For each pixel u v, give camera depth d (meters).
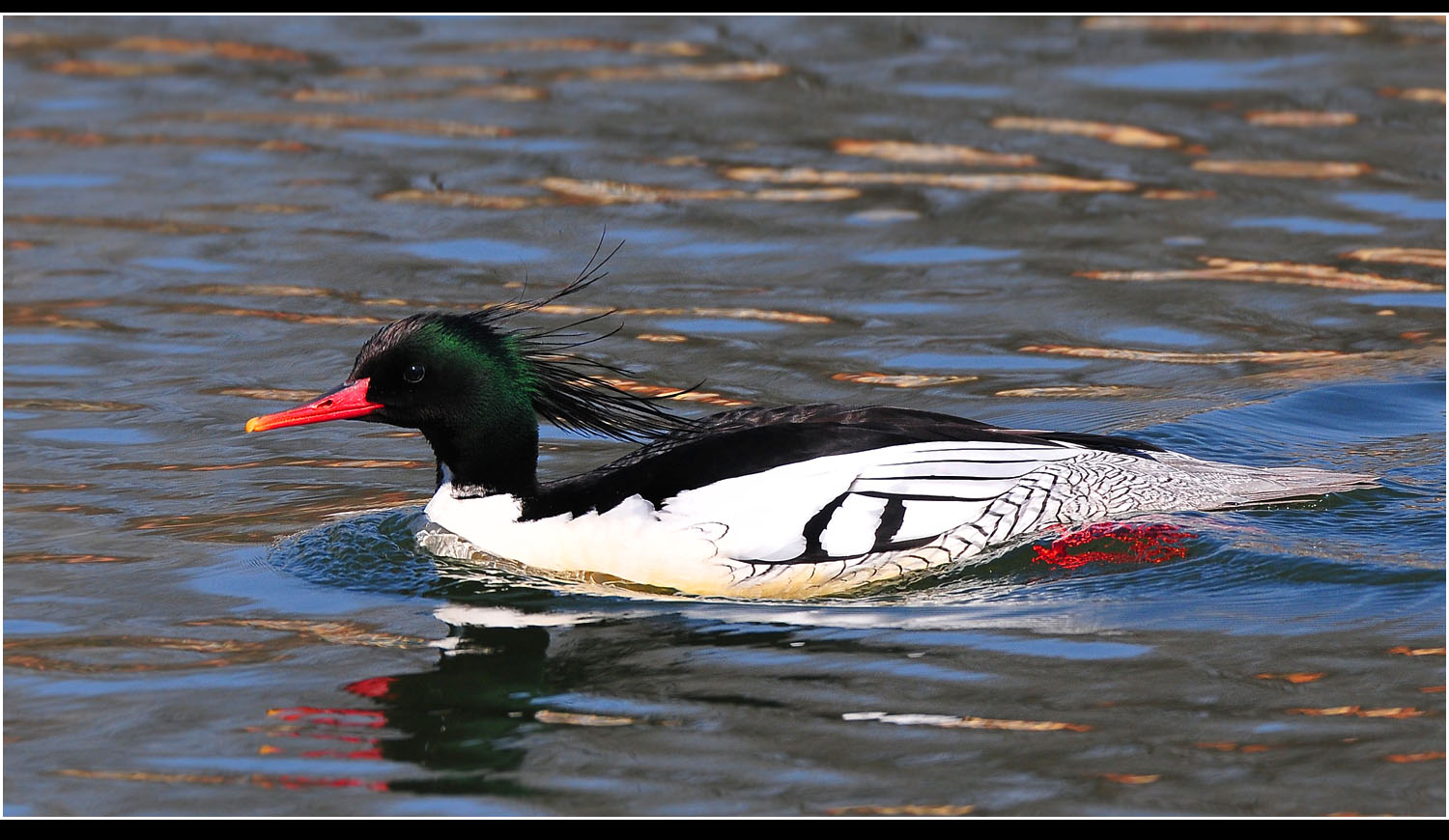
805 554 12.35
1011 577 12.32
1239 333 17.67
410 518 13.73
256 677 10.94
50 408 16.08
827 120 23.53
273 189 21.75
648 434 13.37
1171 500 12.99
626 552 12.51
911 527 12.46
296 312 18.30
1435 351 16.95
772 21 27.42
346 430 16.05
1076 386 16.41
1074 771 9.48
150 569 12.77
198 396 16.44
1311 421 15.35
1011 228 20.41
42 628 11.69
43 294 18.72
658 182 21.78
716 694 10.54
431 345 12.66
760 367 16.89
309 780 9.61
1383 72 24.55
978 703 10.31
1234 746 9.70
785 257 19.72
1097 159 22.19
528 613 12.01
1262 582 11.94
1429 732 9.80
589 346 17.33
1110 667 10.77
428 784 9.51
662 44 26.73
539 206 21.11
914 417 13.27
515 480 12.98
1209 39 26.02
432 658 11.21
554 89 24.95
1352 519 12.87
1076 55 25.55
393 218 20.84
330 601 12.26
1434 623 11.22
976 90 24.39
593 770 9.63
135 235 20.41
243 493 14.38
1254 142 22.59
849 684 10.66
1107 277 19.11
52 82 25.39
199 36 27.41
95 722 10.33
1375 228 20.14
